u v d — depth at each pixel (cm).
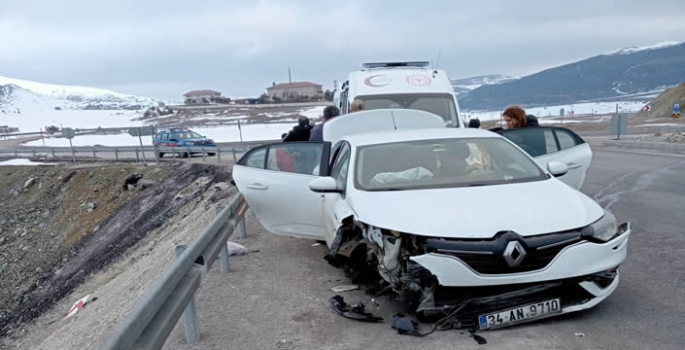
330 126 757
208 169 2509
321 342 405
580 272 388
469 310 394
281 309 484
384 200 453
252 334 430
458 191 455
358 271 524
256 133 6331
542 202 428
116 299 1023
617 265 408
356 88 1047
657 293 459
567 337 379
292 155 651
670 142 2059
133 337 282
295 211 635
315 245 735
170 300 357
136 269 1362
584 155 717
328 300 497
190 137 3516
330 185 529
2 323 1900
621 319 406
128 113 19362
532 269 386
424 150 536
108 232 2414
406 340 394
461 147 539
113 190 2880
